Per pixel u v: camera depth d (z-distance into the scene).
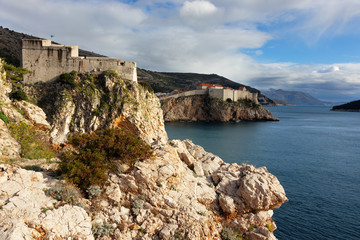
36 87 49.38
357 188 42.62
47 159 24.25
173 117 161.50
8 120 27.02
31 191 13.85
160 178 18.62
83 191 16.61
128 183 17.80
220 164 28.25
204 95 173.12
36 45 50.38
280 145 82.56
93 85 49.78
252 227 19.19
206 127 130.75
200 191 20.05
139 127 49.59
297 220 31.50
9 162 19.44
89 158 18.30
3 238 9.41
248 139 93.50
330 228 29.75
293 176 49.09
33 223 11.14
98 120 47.66
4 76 36.41
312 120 197.75
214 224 18.47
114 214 15.49
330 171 52.91
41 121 33.62
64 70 51.22
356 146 83.06
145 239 14.38
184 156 25.30
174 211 16.61
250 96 194.38
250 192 19.75
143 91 56.00
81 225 12.77
